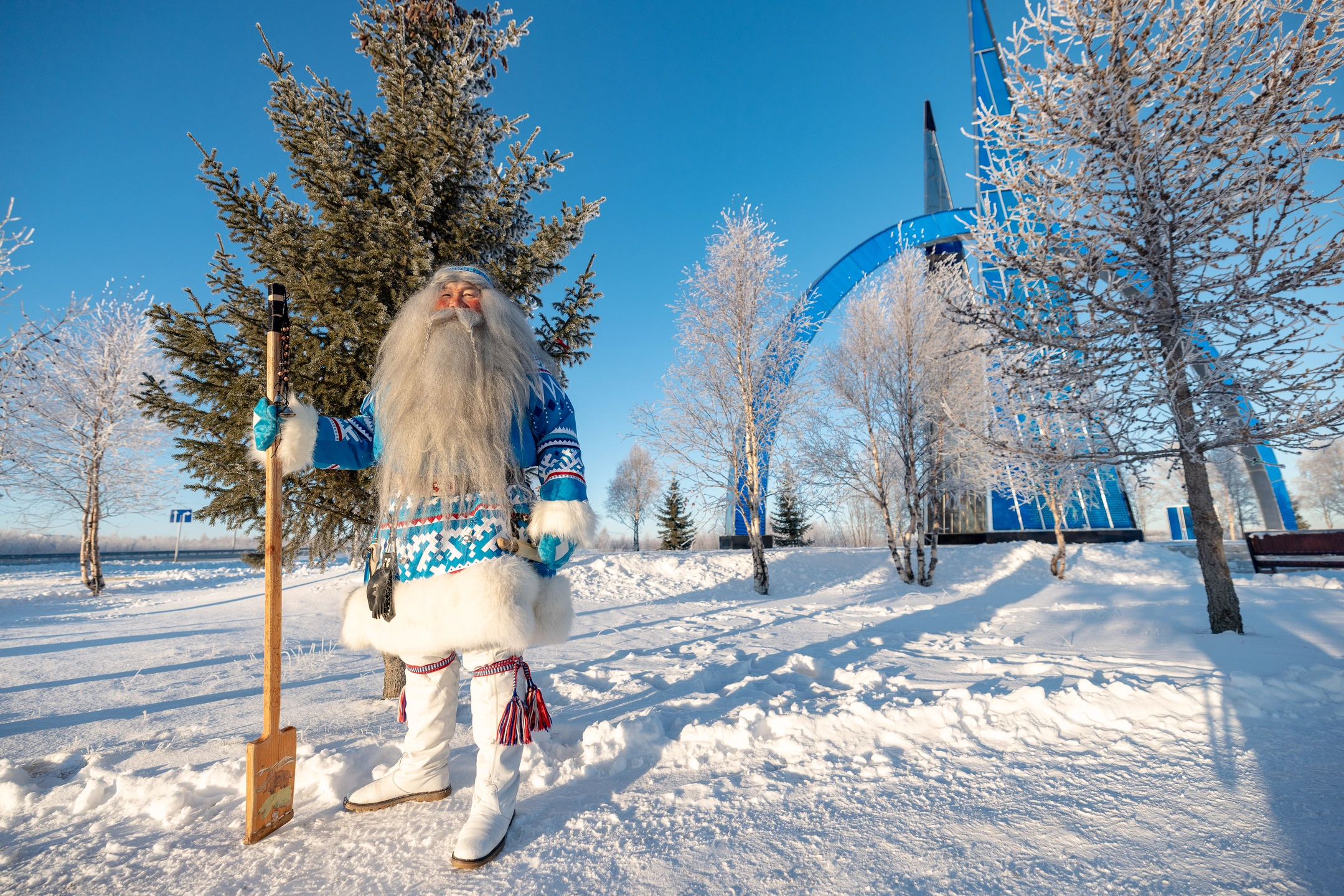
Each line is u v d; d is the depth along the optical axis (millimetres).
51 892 1568
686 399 14969
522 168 4500
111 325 15414
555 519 1944
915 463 14484
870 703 3068
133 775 2293
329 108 4188
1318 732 2436
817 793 2031
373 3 4281
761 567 13914
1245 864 1475
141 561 28578
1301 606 6695
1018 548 16453
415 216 4035
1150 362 4988
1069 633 5770
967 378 13453
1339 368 4375
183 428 3924
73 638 7336
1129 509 21359
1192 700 2783
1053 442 6109
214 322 3885
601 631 7852
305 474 3797
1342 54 4117
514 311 2238
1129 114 4828
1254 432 4820
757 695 3469
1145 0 4566
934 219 25766
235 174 3889
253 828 1826
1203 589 9359
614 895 1447
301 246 3852
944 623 7594
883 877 1482
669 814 1907
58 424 14375
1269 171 4336
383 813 2041
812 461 15219
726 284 15016
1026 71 5113
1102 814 1795
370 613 2021
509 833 1828
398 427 2002
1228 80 4457
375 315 3842
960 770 2209
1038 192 5176
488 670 1906
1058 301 5395
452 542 1906
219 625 8547
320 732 3045
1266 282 4664
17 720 3498
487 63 4730
